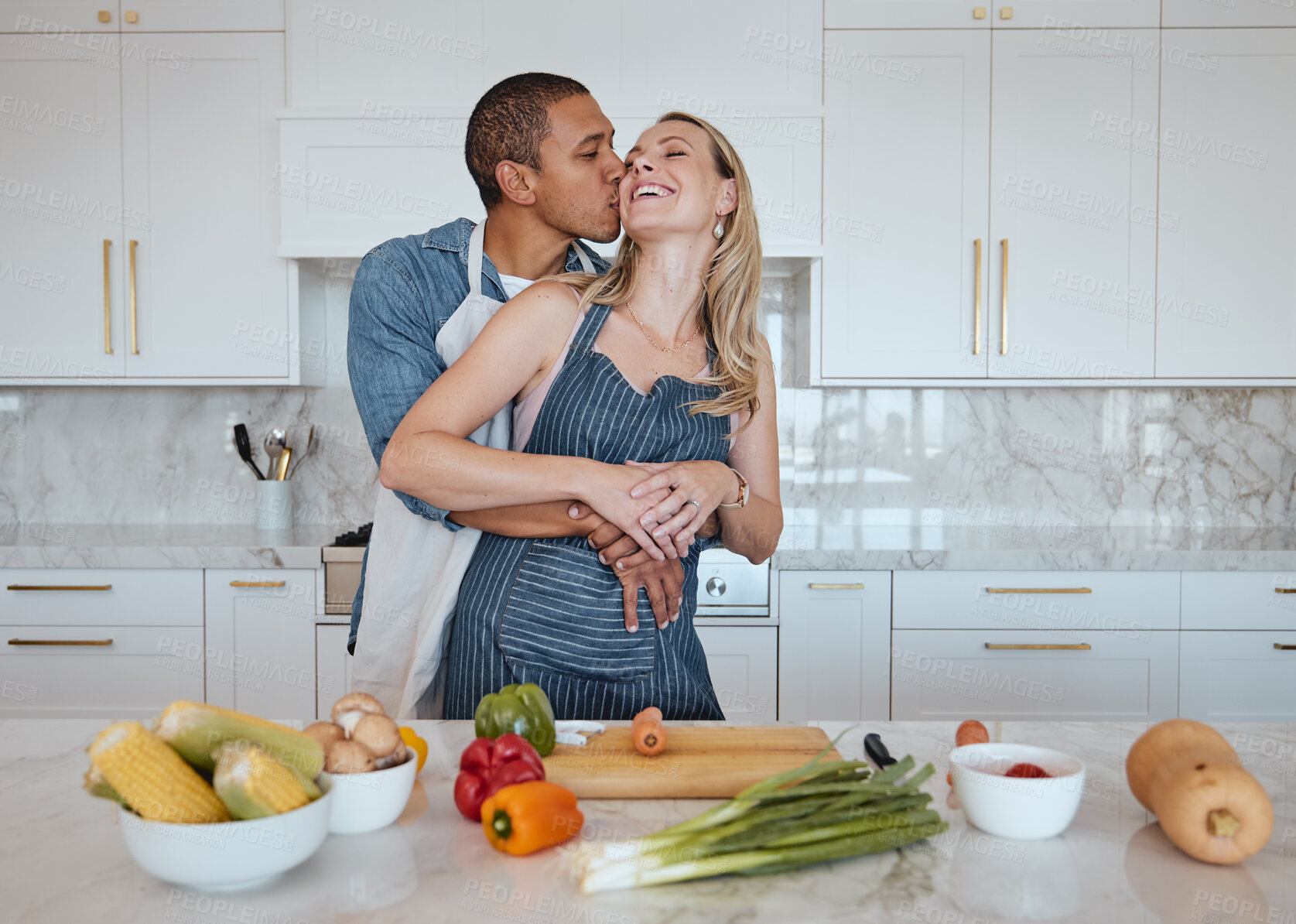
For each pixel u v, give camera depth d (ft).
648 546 3.96
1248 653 8.61
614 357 4.24
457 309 4.63
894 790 2.57
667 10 9.06
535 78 4.64
